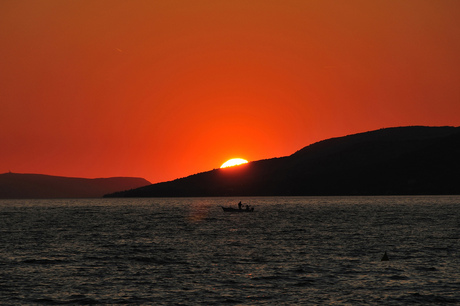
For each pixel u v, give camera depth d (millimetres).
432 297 137375
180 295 142125
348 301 134750
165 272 172125
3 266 184500
